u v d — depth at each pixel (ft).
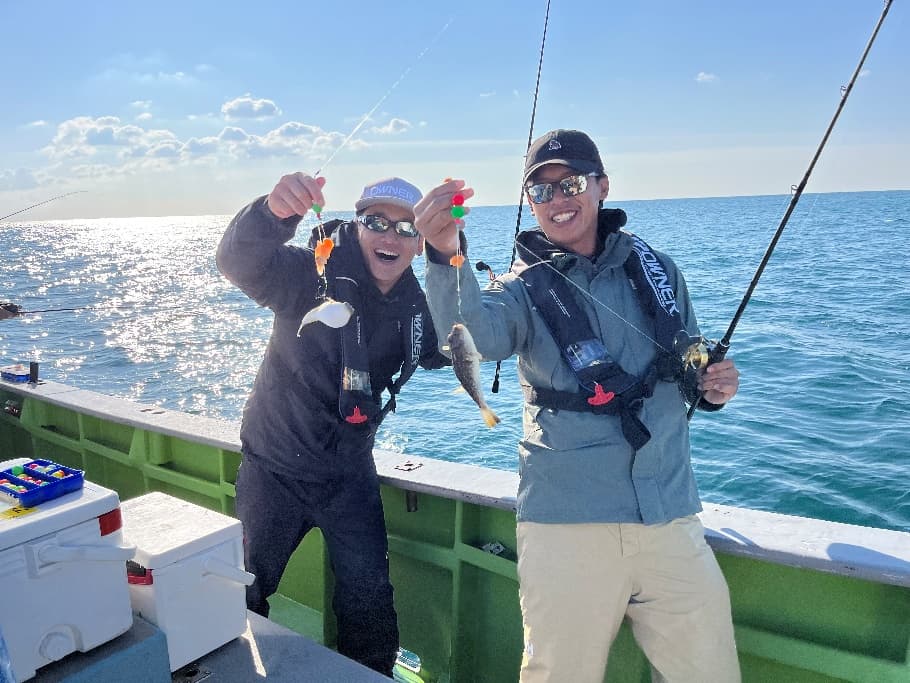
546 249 7.43
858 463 21.21
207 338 54.85
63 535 5.61
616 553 6.55
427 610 9.61
